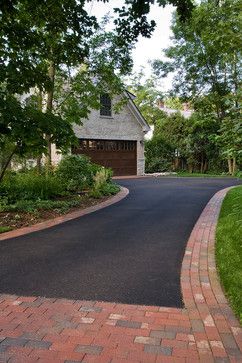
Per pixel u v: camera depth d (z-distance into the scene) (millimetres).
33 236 7555
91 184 14508
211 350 3312
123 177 24641
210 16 9156
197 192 14727
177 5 8375
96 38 14477
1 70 9617
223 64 23688
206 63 24750
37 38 10117
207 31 9320
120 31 9430
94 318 3943
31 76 10148
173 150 31141
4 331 3672
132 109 26484
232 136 7168
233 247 6254
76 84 15258
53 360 3170
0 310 4152
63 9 9844
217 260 5746
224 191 14602
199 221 8758
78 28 10422
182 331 3652
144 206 11336
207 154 29875
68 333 3629
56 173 14406
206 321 3850
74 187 14070
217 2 9438
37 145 10070
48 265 5699
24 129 9258
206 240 7031
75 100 15062
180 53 25547
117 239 7285
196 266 5590
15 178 12516
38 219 9211
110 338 3535
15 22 9570
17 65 9859
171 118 31750
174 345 3404
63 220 9172
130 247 6699
